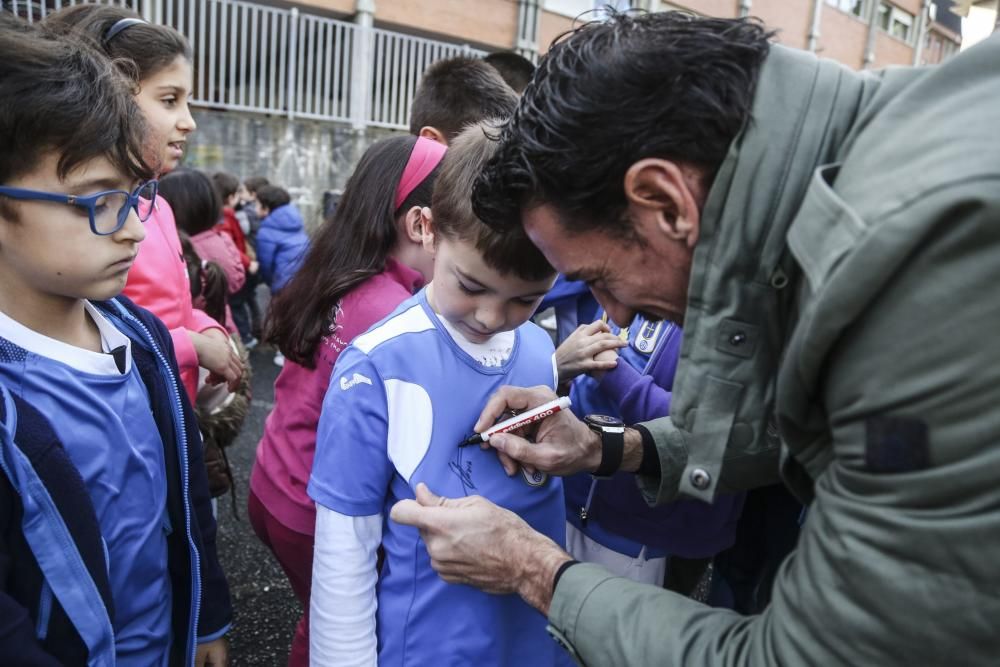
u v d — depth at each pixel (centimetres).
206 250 389
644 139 74
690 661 76
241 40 816
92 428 98
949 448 56
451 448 110
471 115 214
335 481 106
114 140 93
